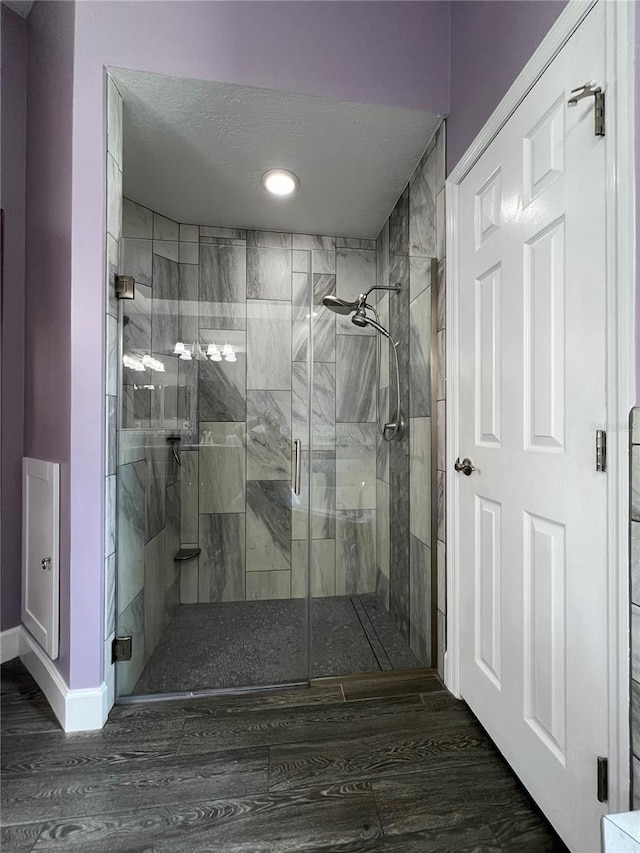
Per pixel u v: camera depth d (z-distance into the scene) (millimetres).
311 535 2109
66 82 1464
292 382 2277
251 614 2230
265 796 1151
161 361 2113
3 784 1188
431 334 1770
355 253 2479
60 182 1503
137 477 1758
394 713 1505
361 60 1573
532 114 1112
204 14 1474
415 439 1923
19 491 1929
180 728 1427
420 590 1876
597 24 883
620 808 825
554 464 1026
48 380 1624
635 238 802
